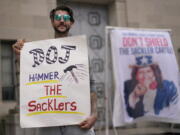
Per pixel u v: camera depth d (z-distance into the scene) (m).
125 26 9.40
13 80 8.26
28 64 3.38
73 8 9.41
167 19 9.91
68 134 3.22
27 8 8.30
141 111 6.51
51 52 3.37
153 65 6.67
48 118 3.23
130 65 6.51
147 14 9.66
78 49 3.35
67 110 3.23
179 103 6.79
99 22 9.70
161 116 6.65
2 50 8.23
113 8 9.50
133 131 8.34
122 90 6.39
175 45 9.91
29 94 3.31
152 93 6.60
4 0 8.12
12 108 8.01
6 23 8.09
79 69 3.29
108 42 6.79
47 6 8.48
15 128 6.93
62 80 3.29
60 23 3.38
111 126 8.78
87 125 3.16
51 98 3.27
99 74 9.45
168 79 6.75
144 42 6.68
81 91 3.25
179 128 8.45
